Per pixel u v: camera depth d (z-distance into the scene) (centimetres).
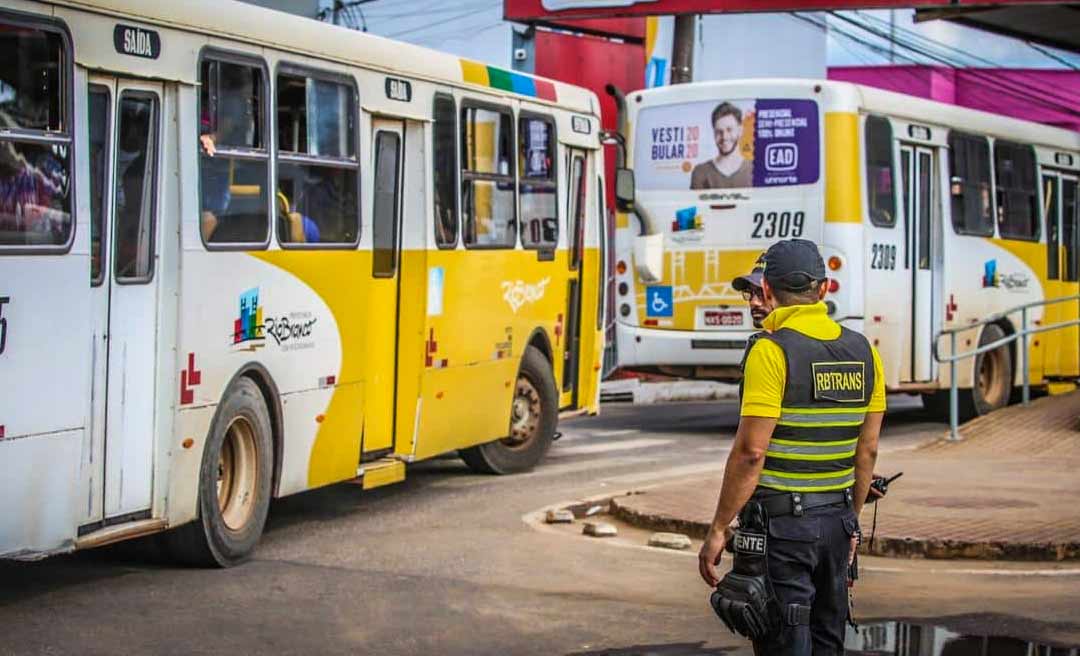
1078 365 2389
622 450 1753
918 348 1942
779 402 596
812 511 600
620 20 3122
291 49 1099
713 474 1530
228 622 862
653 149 1892
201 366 988
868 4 2319
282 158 1088
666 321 1889
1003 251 2139
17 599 910
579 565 1051
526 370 1532
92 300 894
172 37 962
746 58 3522
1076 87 4331
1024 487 1334
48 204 852
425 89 1295
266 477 1073
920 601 941
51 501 861
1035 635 847
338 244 1159
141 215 944
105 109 909
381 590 955
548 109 1550
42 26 850
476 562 1055
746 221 1845
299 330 1109
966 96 4438
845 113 1808
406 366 1287
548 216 1552
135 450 937
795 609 596
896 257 1891
